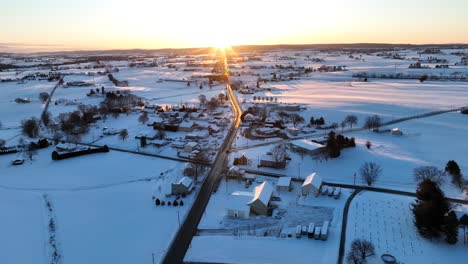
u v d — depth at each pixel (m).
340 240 61.38
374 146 108.12
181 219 70.12
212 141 119.88
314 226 64.50
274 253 58.25
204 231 65.62
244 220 69.25
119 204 76.88
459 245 58.91
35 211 74.25
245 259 56.81
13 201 78.56
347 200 76.12
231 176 87.75
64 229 67.38
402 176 86.69
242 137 124.94
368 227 65.12
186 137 123.56
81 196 80.94
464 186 77.88
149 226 67.88
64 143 116.62
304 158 101.12
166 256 58.41
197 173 88.69
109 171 95.50
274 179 88.50
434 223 59.56
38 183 88.06
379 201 75.12
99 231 66.56
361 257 55.06
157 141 118.88
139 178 90.69
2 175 93.56
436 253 56.97
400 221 66.88
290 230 64.81
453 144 108.88
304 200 76.94
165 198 79.19
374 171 83.94
